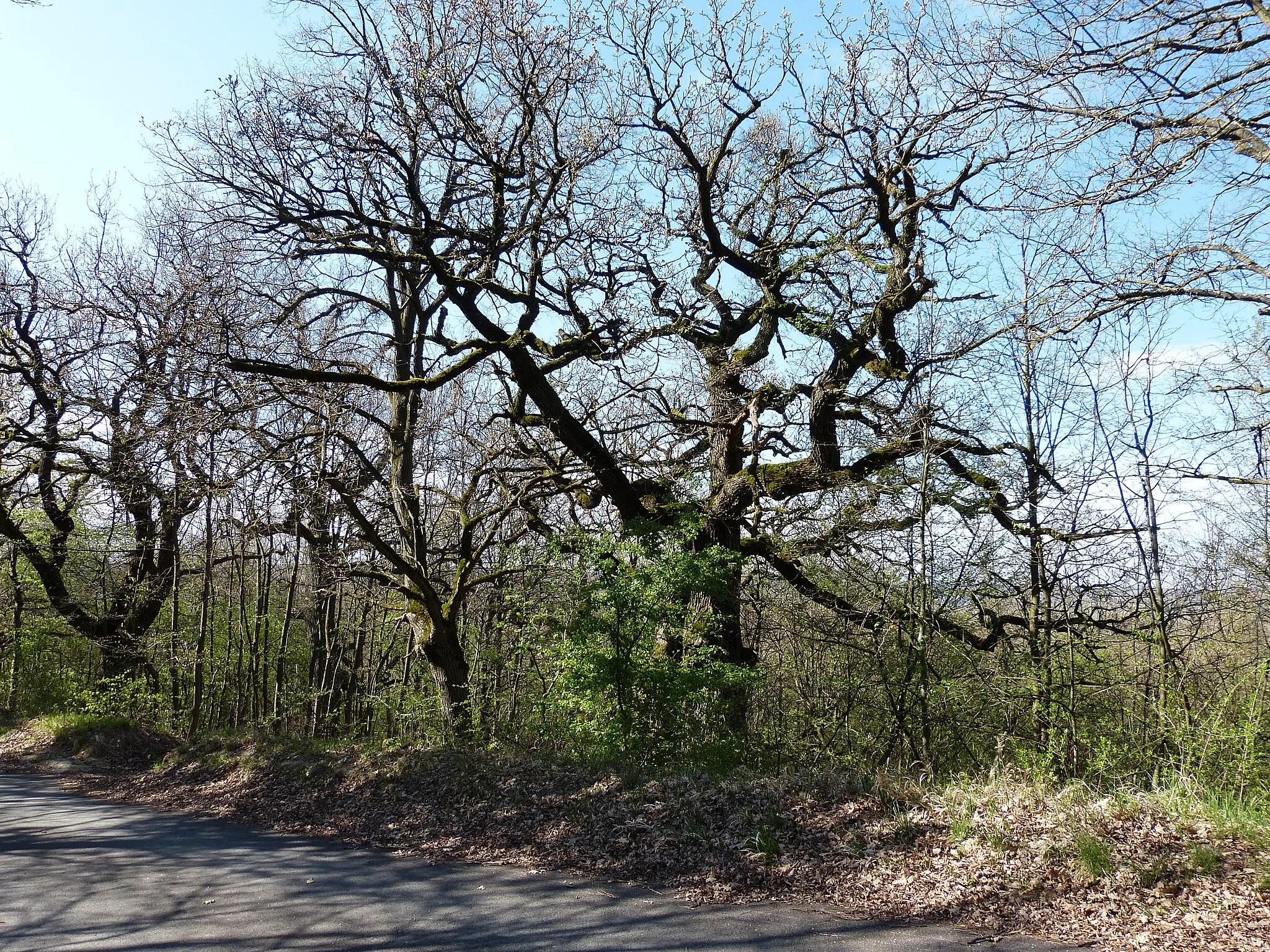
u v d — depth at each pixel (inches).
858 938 259.8
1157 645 498.9
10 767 669.3
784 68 614.2
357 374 532.4
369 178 577.3
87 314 748.0
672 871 337.7
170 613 970.1
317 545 662.5
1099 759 467.8
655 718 488.4
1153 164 288.2
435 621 618.2
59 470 908.6
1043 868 288.8
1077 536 519.5
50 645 1077.1
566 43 540.4
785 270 645.9
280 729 880.3
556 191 582.6
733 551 556.1
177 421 541.0
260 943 261.0
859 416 634.8
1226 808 302.4
